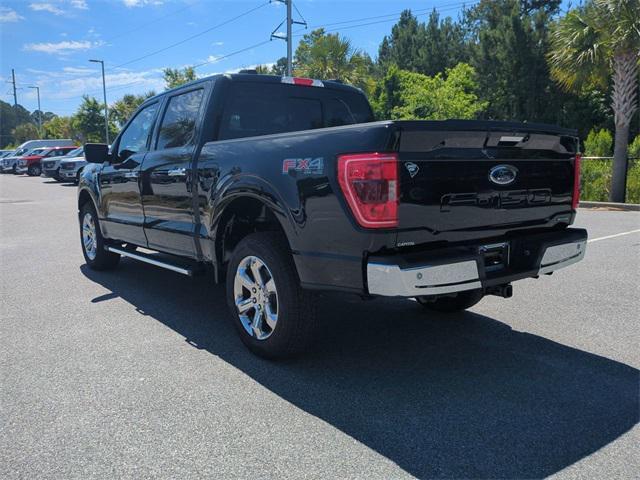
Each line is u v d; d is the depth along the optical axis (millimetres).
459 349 4129
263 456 2721
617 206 13148
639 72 13594
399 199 3020
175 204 4758
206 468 2627
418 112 29203
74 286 6168
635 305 5164
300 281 3488
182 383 3561
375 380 3592
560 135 3770
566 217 4035
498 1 36000
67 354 4078
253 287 3959
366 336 4441
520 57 30578
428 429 2957
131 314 5082
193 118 4754
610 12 12953
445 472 2572
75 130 45406
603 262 6930
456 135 3158
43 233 10242
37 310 5215
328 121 5332
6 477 2561
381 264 3020
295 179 3412
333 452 2750
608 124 29016
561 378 3592
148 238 5387
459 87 30719
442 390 3434
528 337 4367
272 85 4961
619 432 2910
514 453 2721
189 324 4781
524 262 3676
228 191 3967
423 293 3080
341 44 26234
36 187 23203
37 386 3525
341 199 3141
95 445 2832
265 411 3178
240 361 3928
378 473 2566
